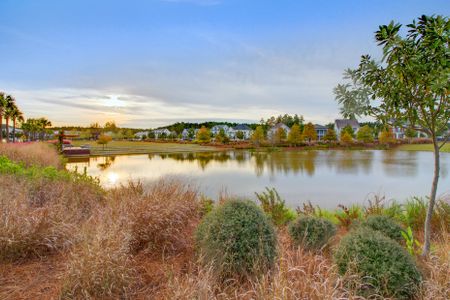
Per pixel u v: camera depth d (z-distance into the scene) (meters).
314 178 14.16
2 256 2.87
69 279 2.29
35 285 2.47
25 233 3.03
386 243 2.54
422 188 11.38
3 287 2.43
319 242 3.54
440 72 2.60
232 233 2.71
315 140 57.47
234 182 12.93
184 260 3.03
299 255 2.81
